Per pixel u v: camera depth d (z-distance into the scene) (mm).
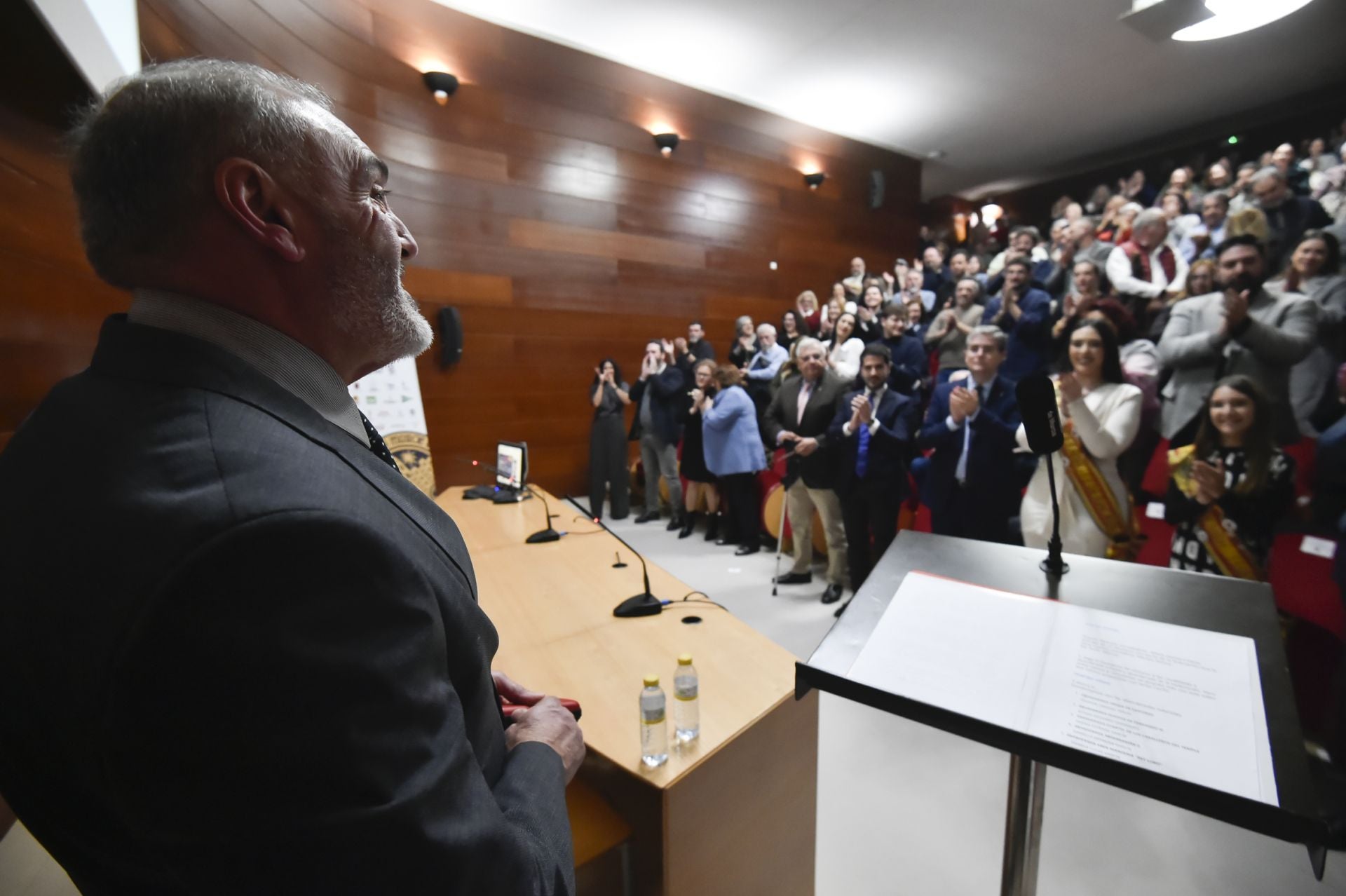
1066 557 865
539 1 4336
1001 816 1756
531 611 1773
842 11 4441
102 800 405
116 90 474
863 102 5902
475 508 3109
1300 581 1928
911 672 697
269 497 384
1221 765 535
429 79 4238
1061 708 621
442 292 4469
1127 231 3773
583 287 5090
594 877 1246
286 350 507
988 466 2605
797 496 3398
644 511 5000
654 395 4578
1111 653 674
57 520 391
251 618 359
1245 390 1994
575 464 5188
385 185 571
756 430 3891
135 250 471
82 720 368
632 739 1191
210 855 368
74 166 474
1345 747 1730
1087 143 6898
